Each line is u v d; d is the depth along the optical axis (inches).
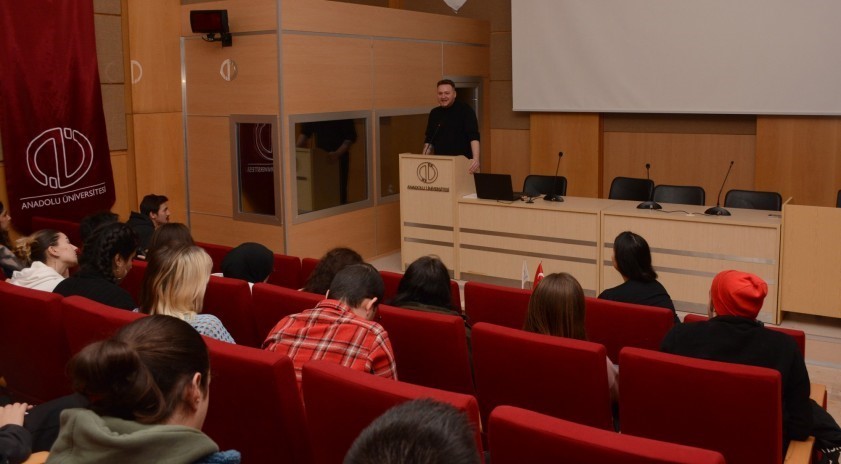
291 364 84.7
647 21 306.0
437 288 124.6
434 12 367.2
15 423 74.7
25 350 121.2
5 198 239.3
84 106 255.4
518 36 335.0
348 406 78.3
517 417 67.6
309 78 264.1
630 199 262.4
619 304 128.3
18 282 143.1
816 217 203.8
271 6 251.6
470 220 255.9
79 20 251.1
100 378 50.0
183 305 107.7
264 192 267.7
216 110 274.1
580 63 323.0
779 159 294.5
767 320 215.2
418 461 29.5
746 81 291.3
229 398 87.7
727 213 219.0
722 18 291.6
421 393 73.1
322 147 275.6
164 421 51.8
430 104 323.3
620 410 96.9
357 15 280.8
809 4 275.7
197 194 285.6
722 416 89.4
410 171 265.1
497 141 364.5
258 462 91.1
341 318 100.3
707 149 314.7
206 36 265.7
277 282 187.5
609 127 334.3
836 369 183.6
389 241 313.9
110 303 125.2
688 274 221.9
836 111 277.1
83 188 257.4
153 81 275.7
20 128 237.6
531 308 112.2
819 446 104.3
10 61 233.8
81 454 48.5
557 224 239.8
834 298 205.3
